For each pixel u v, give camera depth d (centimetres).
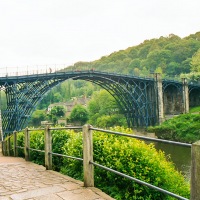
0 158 1143
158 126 5709
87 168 523
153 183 599
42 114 10962
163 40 15975
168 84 6619
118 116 8369
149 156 622
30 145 1019
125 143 618
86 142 521
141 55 16338
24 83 4284
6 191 525
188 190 735
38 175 671
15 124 4050
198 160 267
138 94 6241
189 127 4972
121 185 599
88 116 9931
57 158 858
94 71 5197
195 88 7506
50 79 4494
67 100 14925
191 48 13062
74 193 488
